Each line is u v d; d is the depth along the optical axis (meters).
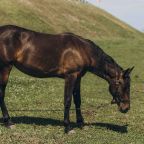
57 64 14.09
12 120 15.87
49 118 16.92
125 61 42.69
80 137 14.16
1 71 14.10
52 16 76.00
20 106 19.17
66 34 14.43
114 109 20.09
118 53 46.59
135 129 16.17
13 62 14.08
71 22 77.94
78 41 14.28
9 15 65.12
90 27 79.50
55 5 83.19
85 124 16.19
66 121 14.41
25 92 22.55
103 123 16.77
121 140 14.24
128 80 14.51
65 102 14.20
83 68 14.25
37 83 25.84
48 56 14.00
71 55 14.04
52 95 22.88
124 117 18.39
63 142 13.41
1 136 13.46
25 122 15.70
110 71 14.49
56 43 14.11
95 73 14.62
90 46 14.38
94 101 22.19
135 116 18.80
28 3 74.88
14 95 21.45
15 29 14.11
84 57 14.17
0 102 14.34
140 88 29.28
